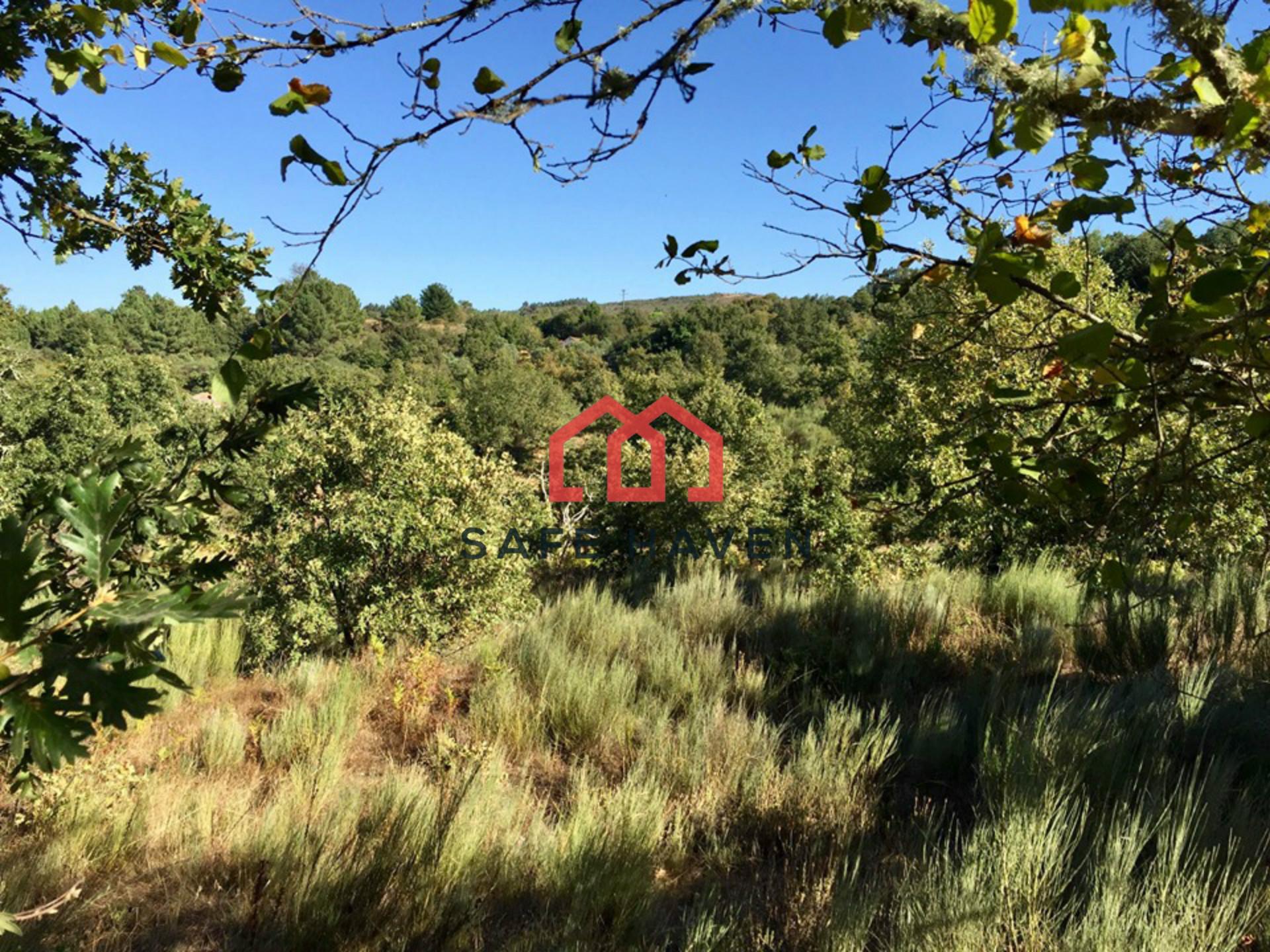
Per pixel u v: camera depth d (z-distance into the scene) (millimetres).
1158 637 4750
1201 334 988
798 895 2900
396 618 6496
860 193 1172
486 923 3082
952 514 6488
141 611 629
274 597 6488
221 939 2977
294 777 4188
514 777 4410
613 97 1110
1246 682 4090
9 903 2992
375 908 3061
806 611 6648
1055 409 1534
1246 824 2844
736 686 5281
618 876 3115
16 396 14594
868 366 11312
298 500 6988
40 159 1484
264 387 1259
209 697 5699
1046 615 6164
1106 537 1408
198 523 1219
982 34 800
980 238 1050
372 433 7070
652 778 3918
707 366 18578
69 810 3717
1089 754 3373
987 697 4492
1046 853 2686
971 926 2365
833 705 4594
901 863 3104
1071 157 1040
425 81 992
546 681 5270
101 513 655
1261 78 860
